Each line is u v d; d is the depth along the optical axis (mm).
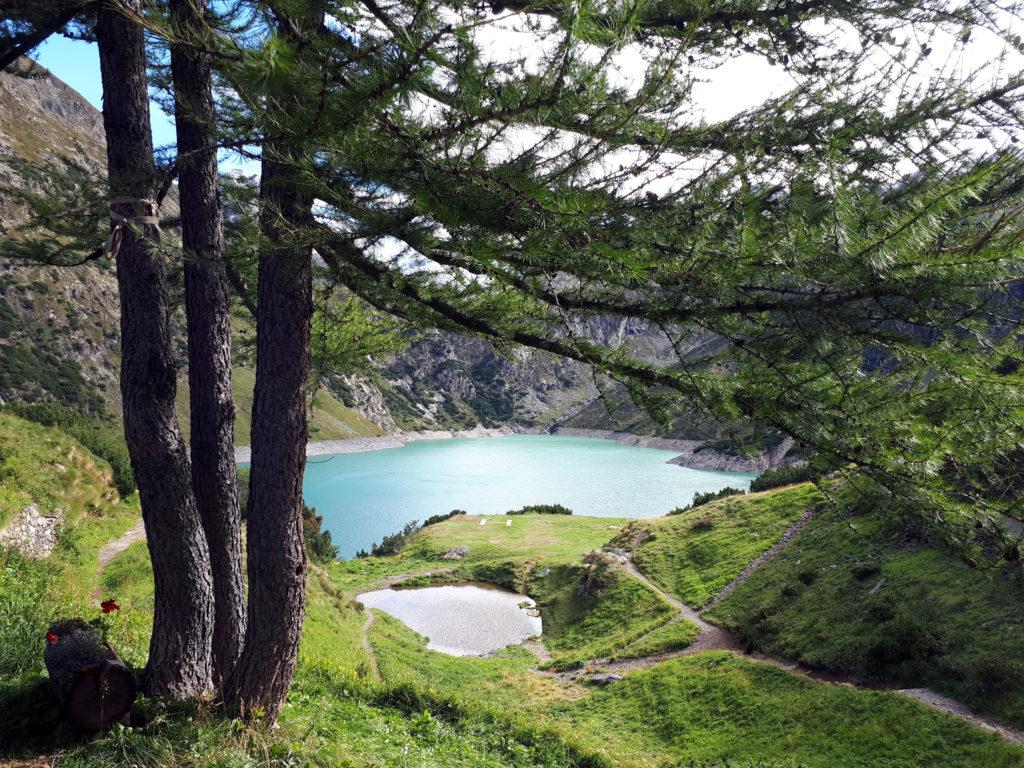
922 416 3594
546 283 4277
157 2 5633
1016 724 15297
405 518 76312
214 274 6734
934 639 19531
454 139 3254
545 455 153500
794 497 38406
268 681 6414
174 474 6570
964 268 2648
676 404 4176
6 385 92938
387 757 7691
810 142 3758
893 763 15227
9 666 7352
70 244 5867
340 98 3025
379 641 26406
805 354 3932
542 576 44781
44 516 19828
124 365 6457
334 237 4477
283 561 6277
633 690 24219
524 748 11977
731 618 28188
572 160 3299
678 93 3246
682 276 3463
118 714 5949
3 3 5375
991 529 3471
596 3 2412
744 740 18641
